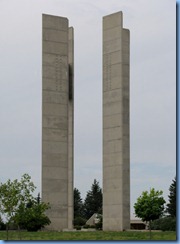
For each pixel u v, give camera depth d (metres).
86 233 53.03
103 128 59.75
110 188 58.78
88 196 109.50
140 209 53.94
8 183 43.88
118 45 59.28
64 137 59.47
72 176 59.66
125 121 59.50
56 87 59.56
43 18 59.75
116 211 58.12
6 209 43.53
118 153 58.38
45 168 58.41
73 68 61.03
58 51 59.97
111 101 59.38
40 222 56.88
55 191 58.53
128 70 60.38
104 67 60.22
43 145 58.56
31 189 44.34
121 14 59.44
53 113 59.22
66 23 60.56
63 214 58.56
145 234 50.53
